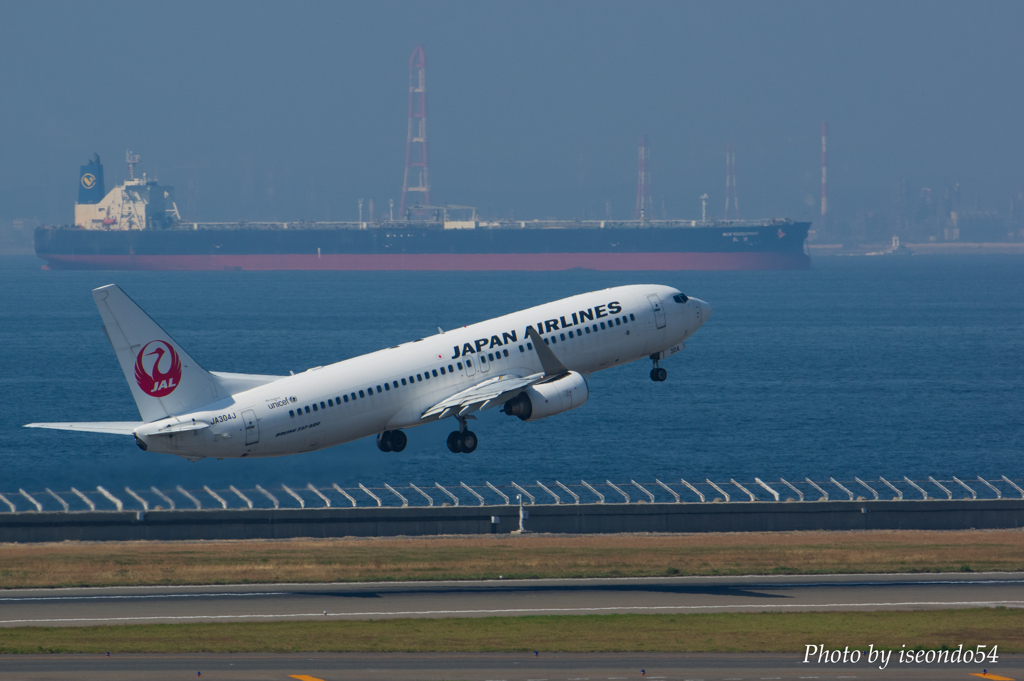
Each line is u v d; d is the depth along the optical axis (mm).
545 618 170500
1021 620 171750
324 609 178000
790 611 179500
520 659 144125
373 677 133875
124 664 139500
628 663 142625
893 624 168250
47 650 146750
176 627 163000
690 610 180250
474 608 180000
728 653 149000
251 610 177000
